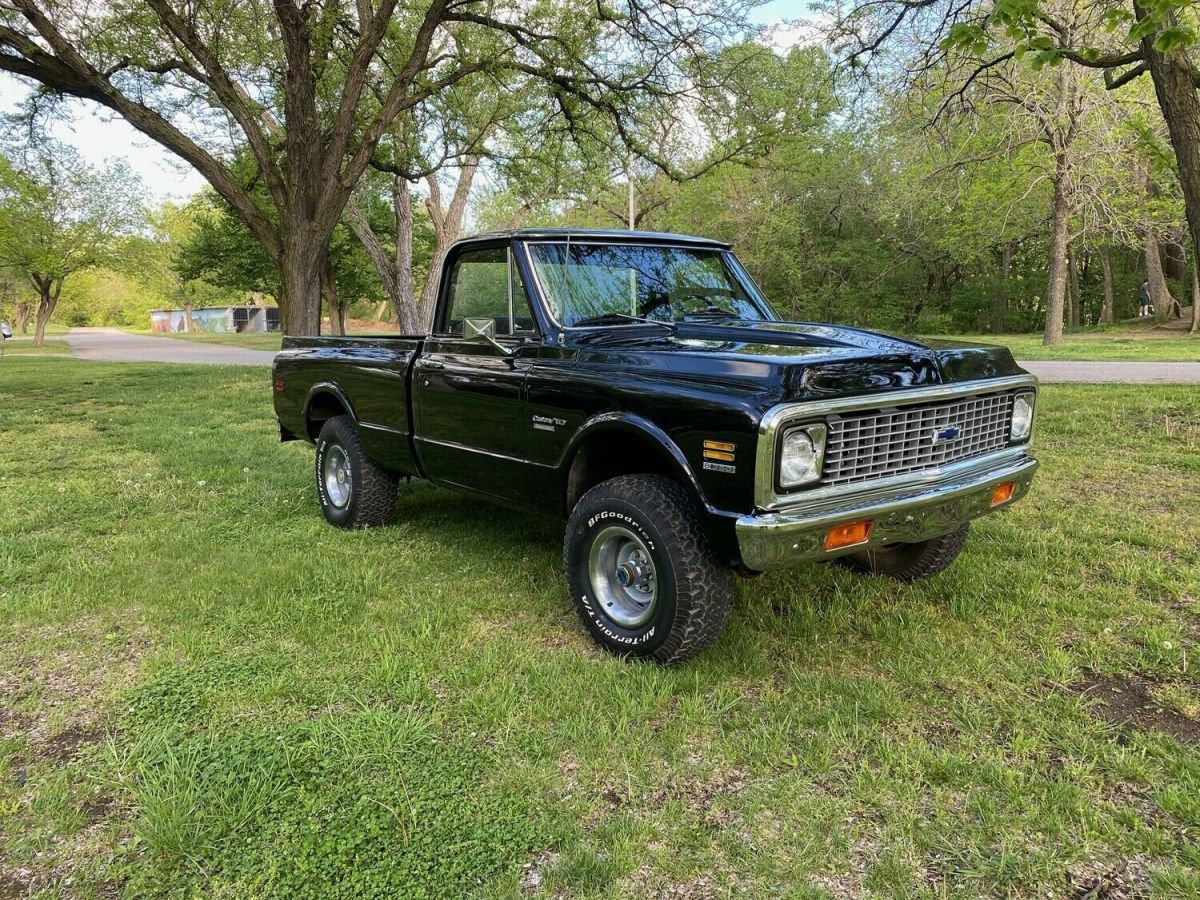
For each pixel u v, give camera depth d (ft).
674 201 109.40
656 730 9.52
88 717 9.91
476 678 10.68
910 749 8.93
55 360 87.61
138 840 7.57
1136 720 9.55
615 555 11.62
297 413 19.76
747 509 9.40
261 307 233.14
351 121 45.11
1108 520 17.24
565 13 49.52
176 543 16.63
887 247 112.06
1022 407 12.38
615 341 12.38
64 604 13.26
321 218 45.52
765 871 7.18
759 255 102.47
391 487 17.76
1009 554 15.46
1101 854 7.34
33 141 51.65
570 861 7.25
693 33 48.80
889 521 10.03
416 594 13.82
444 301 15.28
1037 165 69.72
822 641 11.83
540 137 60.34
